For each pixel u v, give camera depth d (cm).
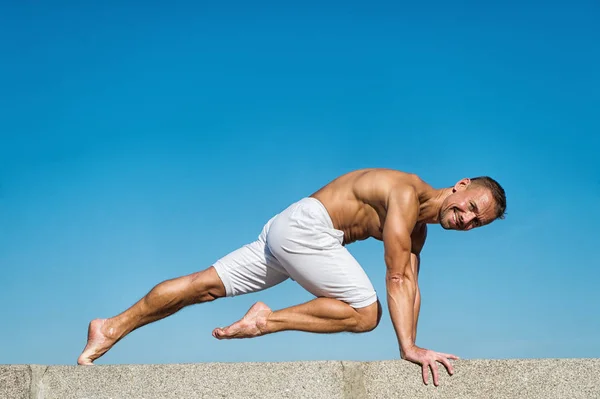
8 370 338
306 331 382
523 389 345
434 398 347
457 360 350
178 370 348
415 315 384
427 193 387
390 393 350
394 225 367
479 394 346
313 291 390
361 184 385
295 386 345
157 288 394
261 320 380
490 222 387
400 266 367
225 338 382
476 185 388
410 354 353
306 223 383
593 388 343
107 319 393
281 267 402
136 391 346
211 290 401
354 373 350
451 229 389
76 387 345
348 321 379
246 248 407
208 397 345
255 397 345
